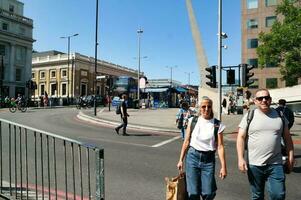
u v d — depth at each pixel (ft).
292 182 24.23
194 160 16.07
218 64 59.41
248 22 196.65
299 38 67.41
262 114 14.39
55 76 266.16
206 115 16.31
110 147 38.88
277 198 14.03
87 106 152.97
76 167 26.91
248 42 195.83
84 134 51.88
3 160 28.66
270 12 190.70
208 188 15.81
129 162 30.01
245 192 21.36
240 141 14.60
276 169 14.12
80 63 264.72
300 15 67.67
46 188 20.99
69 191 20.57
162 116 91.40
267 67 188.44
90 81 275.80
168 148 39.47
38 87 273.13
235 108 114.42
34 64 274.77
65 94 260.42
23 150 33.14
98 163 13.60
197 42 97.04
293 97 115.65
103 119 77.15
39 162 28.37
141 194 20.40
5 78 205.87
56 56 265.54
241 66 54.90
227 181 24.14
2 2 209.56
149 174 25.54
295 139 50.34
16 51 213.87
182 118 45.78
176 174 25.67
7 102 147.74
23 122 69.77
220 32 60.29
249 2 196.85
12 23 209.46
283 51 71.92
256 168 14.29
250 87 192.03
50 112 108.88
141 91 157.79
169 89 158.20
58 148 35.01
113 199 19.39
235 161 32.09
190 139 16.53
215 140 16.11
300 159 33.96
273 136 14.11
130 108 142.20
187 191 16.05
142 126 64.59
